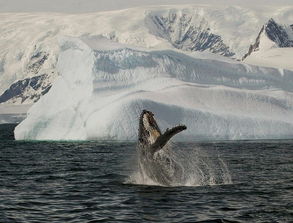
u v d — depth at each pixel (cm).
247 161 9525
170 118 17350
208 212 4178
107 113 16912
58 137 17950
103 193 5134
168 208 4344
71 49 19575
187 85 19700
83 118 17575
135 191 5159
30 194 5172
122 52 19850
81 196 4991
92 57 18962
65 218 3994
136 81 19638
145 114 5131
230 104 19525
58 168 8150
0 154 11919
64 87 19038
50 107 18675
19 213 4188
